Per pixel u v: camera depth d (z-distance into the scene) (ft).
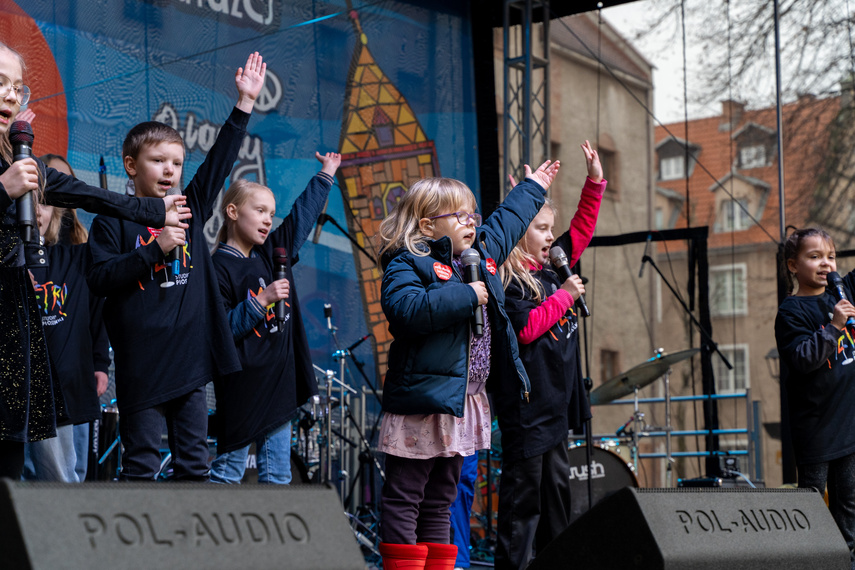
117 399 8.39
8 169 6.48
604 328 34.99
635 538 5.98
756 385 42.45
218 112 18.17
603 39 34.73
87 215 16.24
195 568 4.73
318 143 19.79
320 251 19.56
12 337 6.47
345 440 16.53
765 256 41.19
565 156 33.55
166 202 7.89
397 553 8.26
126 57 16.84
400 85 21.26
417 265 8.57
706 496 6.47
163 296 8.47
